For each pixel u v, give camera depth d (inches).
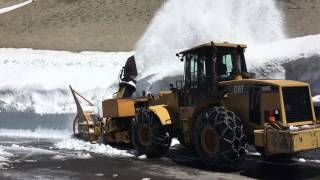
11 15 2130.9
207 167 387.2
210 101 394.0
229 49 410.9
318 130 338.0
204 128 373.7
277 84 354.0
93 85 757.3
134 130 457.7
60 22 1830.7
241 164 399.2
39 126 716.7
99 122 558.3
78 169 381.1
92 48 1286.9
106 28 1644.9
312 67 511.2
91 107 610.2
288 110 354.0
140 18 1753.2
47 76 846.5
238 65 412.8
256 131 352.2
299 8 1686.8
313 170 370.9
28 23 1881.2
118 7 1961.1
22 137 677.3
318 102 441.7
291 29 1384.1
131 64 551.5
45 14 2023.9
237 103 385.1
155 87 625.3
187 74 426.0
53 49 1290.6
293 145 322.7
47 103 746.2
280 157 408.8
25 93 765.9
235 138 357.1
